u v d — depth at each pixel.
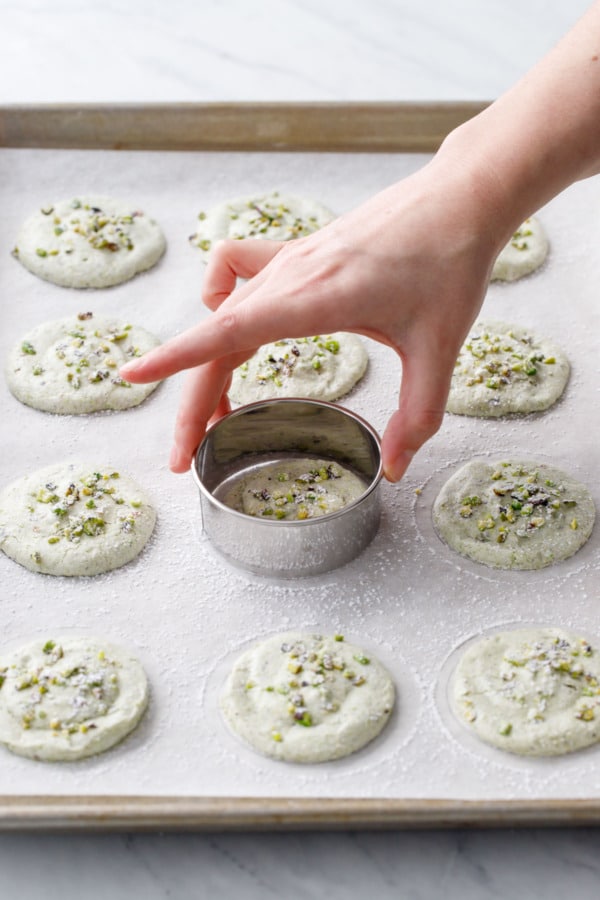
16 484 0.65
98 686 0.57
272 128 0.81
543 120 0.59
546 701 0.56
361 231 0.58
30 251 0.76
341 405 0.69
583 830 0.54
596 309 0.73
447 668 0.58
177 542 0.63
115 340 0.72
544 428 0.68
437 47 0.94
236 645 0.59
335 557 0.61
